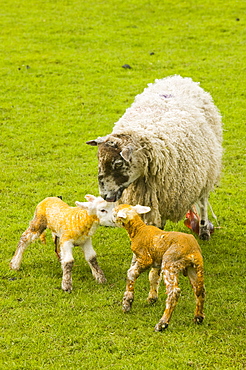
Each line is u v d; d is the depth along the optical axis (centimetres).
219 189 1449
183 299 925
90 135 1792
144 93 1162
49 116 1948
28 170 1542
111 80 2277
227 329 830
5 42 2723
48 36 2806
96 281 989
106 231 1212
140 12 3203
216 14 3128
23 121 1903
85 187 1437
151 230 852
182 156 1003
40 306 902
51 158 1631
